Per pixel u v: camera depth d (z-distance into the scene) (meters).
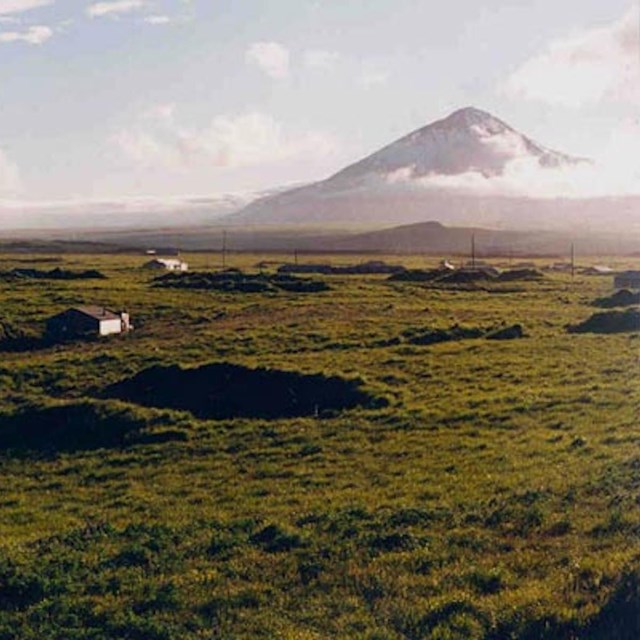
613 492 27.84
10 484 44.28
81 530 30.47
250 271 198.75
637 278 146.25
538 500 27.94
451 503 29.73
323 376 57.16
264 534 26.98
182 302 123.94
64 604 22.12
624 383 52.09
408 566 22.94
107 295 132.50
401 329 86.12
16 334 99.81
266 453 44.88
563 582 20.23
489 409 48.16
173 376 60.66
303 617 20.39
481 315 99.38
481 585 21.08
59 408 53.25
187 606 21.59
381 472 38.19
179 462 45.31
